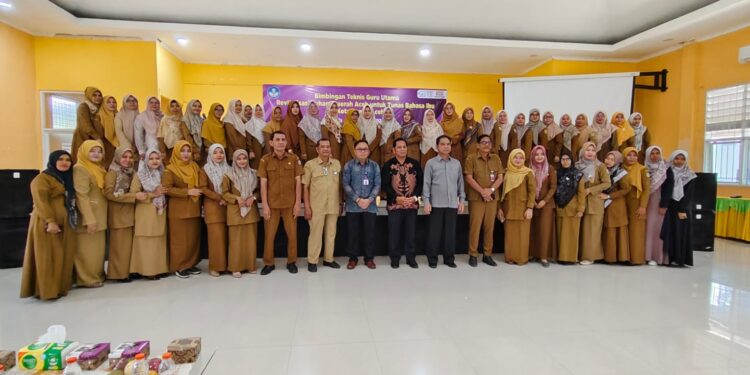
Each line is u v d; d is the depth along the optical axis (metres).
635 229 3.83
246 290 2.99
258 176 3.43
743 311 2.58
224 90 7.04
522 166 3.73
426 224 4.26
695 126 5.92
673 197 3.76
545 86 6.30
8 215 3.72
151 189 3.22
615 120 4.42
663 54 6.36
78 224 2.99
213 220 3.35
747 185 5.32
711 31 5.49
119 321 2.40
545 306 2.66
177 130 3.79
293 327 2.29
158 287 3.08
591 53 6.49
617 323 2.37
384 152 4.12
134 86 5.75
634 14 5.50
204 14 5.32
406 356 1.94
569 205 3.77
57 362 1.66
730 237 5.26
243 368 1.82
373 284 3.15
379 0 5.09
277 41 5.86
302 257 4.11
